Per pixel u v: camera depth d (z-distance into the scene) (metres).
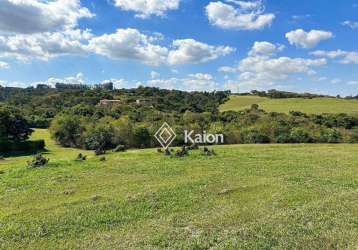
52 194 17.20
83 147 58.25
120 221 12.75
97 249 10.16
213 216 12.91
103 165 25.84
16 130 62.25
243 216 12.75
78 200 15.79
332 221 11.74
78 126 59.50
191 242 10.32
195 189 17.34
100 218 13.06
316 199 14.93
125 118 56.81
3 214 13.86
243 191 16.69
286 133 52.06
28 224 12.52
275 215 12.59
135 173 22.53
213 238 10.59
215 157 29.50
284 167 23.94
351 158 28.59
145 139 51.66
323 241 10.07
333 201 14.27
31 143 57.59
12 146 55.78
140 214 13.48
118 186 18.69
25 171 23.91
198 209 13.97
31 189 18.39
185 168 23.95
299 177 20.05
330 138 51.44
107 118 60.28
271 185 17.84
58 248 10.36
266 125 53.69
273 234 10.66
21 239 11.13
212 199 15.41
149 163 26.61
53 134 61.38
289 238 10.32
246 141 50.94
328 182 18.69
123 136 51.78
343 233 10.64
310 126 55.78
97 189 18.11
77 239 11.03
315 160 27.41
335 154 31.31
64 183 19.80
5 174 23.11
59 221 12.78
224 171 22.50
